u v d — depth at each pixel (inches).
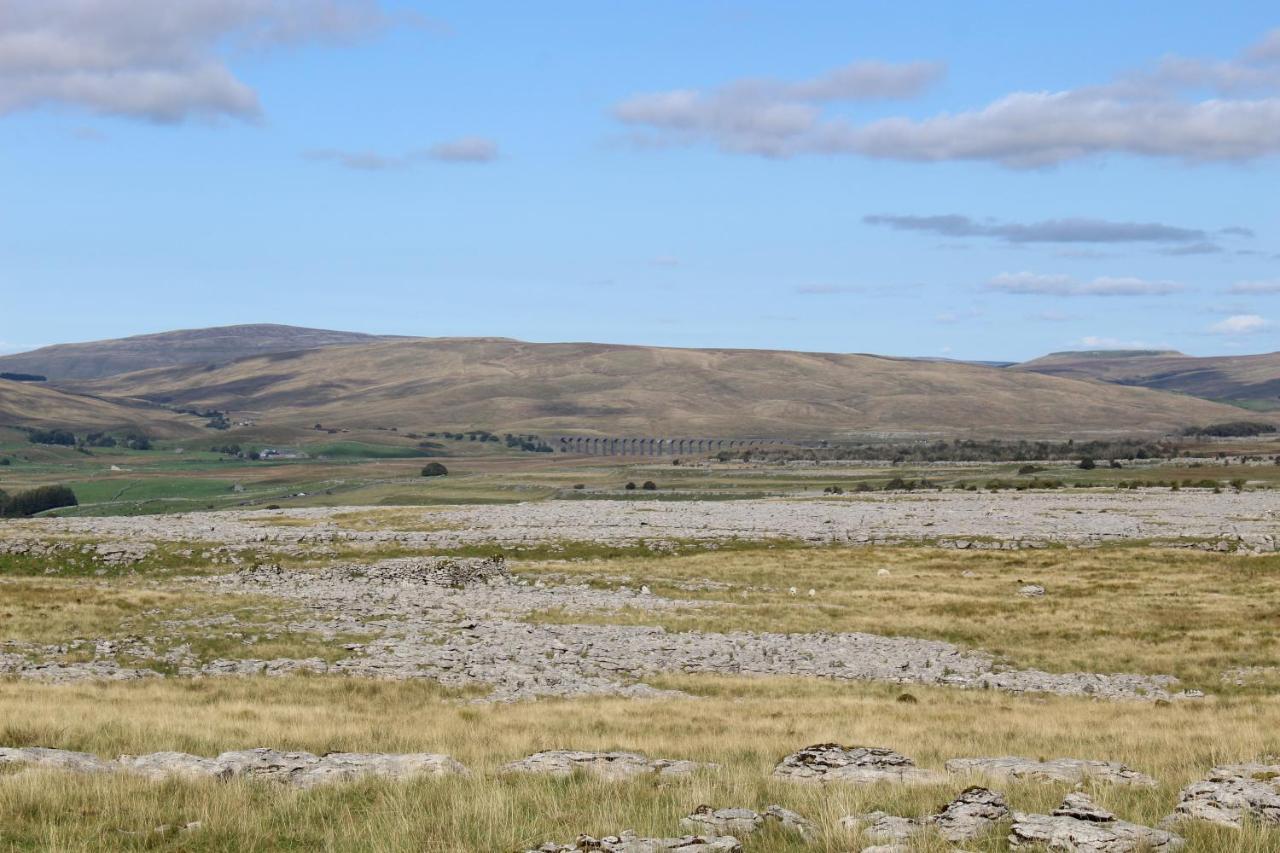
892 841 648.4
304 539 3368.6
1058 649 2018.9
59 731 1048.2
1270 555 3164.4
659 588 2674.7
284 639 1884.8
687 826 688.4
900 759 924.0
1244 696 1632.6
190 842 658.8
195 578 2763.3
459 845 645.9
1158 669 1867.6
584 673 1705.2
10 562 2989.7
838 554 3309.5
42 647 1772.9
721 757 1009.5
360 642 1876.2
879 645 2018.9
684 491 7623.0
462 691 1537.9
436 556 3240.7
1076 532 3656.5
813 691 1605.6
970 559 3211.1
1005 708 1461.6
